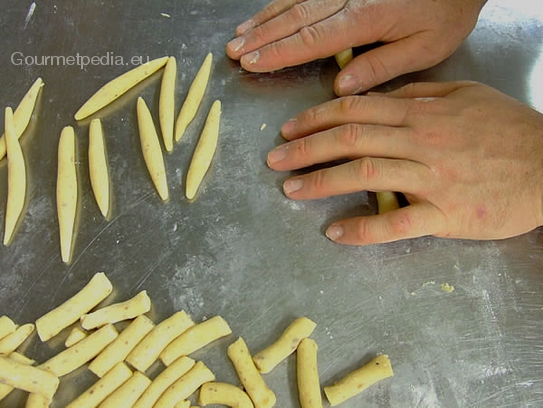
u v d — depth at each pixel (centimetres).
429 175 38
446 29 44
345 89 43
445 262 39
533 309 38
